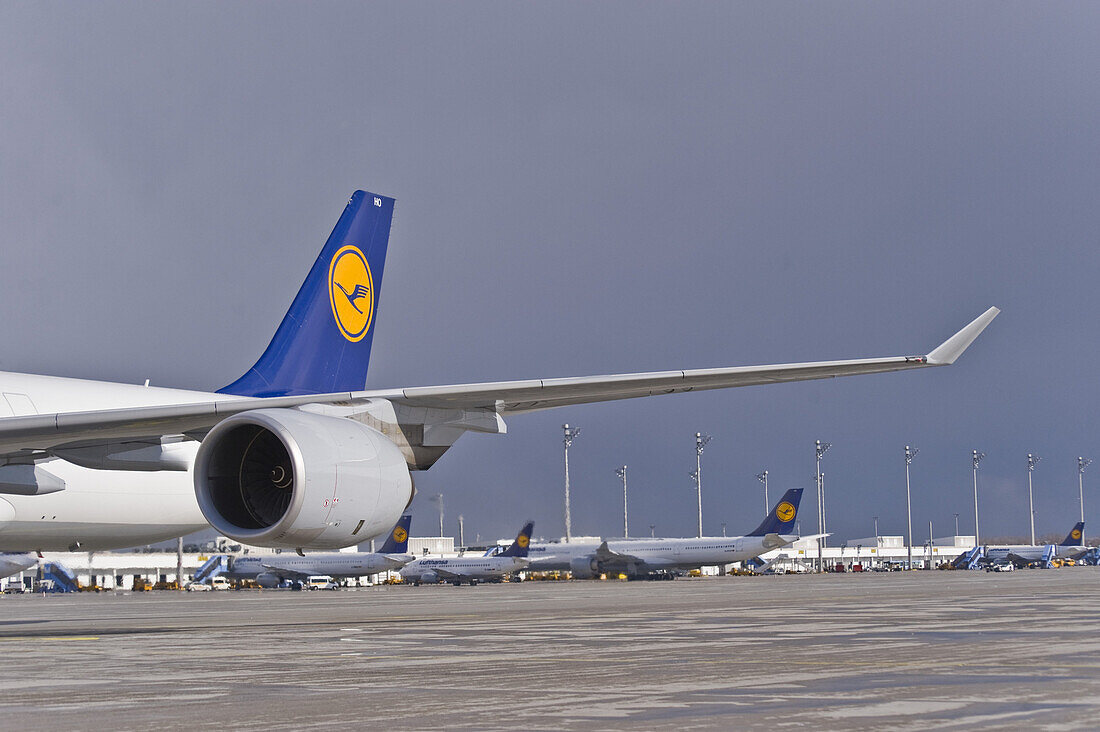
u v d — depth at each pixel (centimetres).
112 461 4134
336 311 6594
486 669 2833
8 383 5381
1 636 4622
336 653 3419
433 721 1964
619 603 8856
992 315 3953
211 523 3869
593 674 2673
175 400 5991
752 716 1975
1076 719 1923
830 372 3909
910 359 3878
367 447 3909
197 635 4500
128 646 3853
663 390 3978
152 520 5934
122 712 2125
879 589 12050
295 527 3741
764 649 3375
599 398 4150
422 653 3372
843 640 3750
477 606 8844
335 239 6600
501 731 1845
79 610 9631
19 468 4522
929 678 2533
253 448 3991
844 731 1808
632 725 1889
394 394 3875
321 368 6531
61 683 2627
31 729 1927
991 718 1936
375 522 3928
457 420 4141
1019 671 2675
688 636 4053
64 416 3659
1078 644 3488
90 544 5841
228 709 2145
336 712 2089
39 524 5494
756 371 3853
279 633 4581
